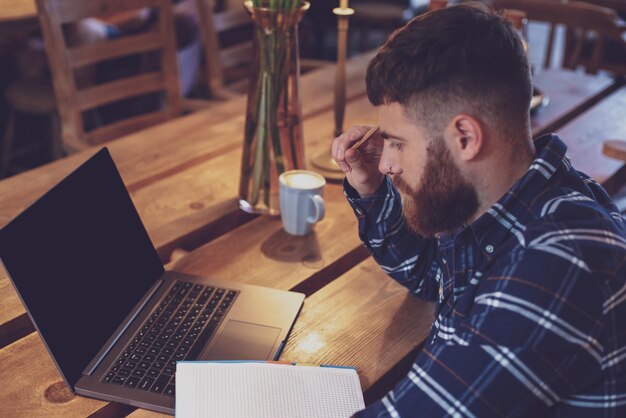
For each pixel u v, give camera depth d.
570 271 0.81
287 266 1.32
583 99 2.30
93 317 1.06
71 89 2.15
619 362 0.83
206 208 1.50
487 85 0.85
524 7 2.72
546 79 2.48
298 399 0.98
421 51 0.86
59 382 1.01
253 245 1.38
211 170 1.67
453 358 0.84
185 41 3.32
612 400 0.84
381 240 1.23
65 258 1.05
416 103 0.88
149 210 1.48
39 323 0.96
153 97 3.52
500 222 0.92
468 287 0.98
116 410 1.00
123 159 1.70
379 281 1.30
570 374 0.81
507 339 0.81
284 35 1.35
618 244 0.85
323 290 1.26
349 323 1.18
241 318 1.15
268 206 1.48
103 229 1.15
